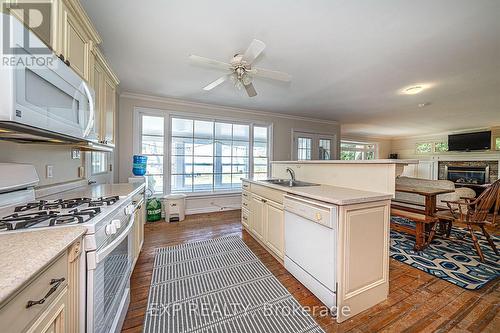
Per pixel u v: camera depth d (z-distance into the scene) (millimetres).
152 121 3877
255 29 1820
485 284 1846
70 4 1241
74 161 1984
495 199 2408
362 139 8297
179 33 1884
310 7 1544
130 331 1337
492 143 6090
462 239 2840
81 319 883
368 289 1553
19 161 1351
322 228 1577
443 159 7191
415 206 3293
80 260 881
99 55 1729
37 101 924
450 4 1497
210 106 4309
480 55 2217
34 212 1114
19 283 503
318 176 2434
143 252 2457
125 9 1575
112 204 1297
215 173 4434
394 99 3766
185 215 4027
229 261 2258
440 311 1523
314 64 2461
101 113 1906
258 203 2662
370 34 1878
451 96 3537
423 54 2217
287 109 4637
